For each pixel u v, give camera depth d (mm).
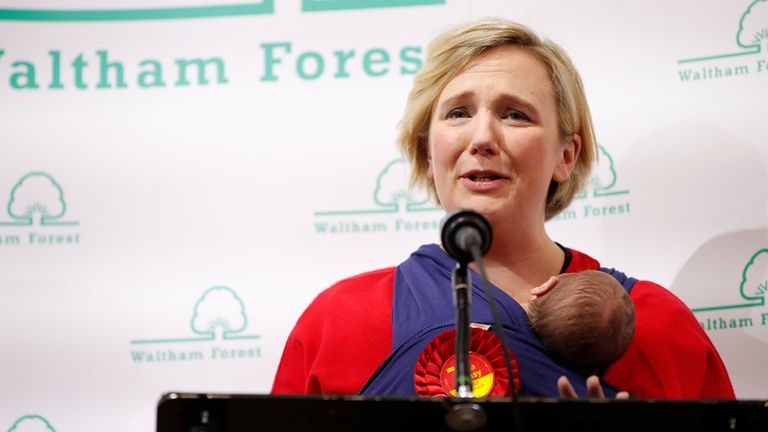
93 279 6316
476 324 4703
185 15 6605
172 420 3312
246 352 6230
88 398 6199
